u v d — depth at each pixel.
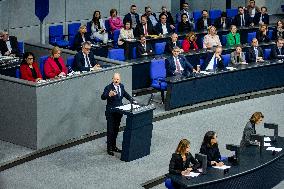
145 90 22.88
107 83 18.67
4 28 25.22
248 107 22.02
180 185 13.63
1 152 16.81
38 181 15.31
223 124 20.11
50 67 18.67
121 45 25.23
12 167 16.14
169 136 18.84
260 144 15.48
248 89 23.19
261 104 22.44
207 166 14.48
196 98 21.55
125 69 19.16
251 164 14.78
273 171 15.37
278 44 24.73
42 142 17.17
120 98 17.11
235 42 26.30
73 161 16.70
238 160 14.70
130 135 16.62
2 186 14.93
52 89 17.17
